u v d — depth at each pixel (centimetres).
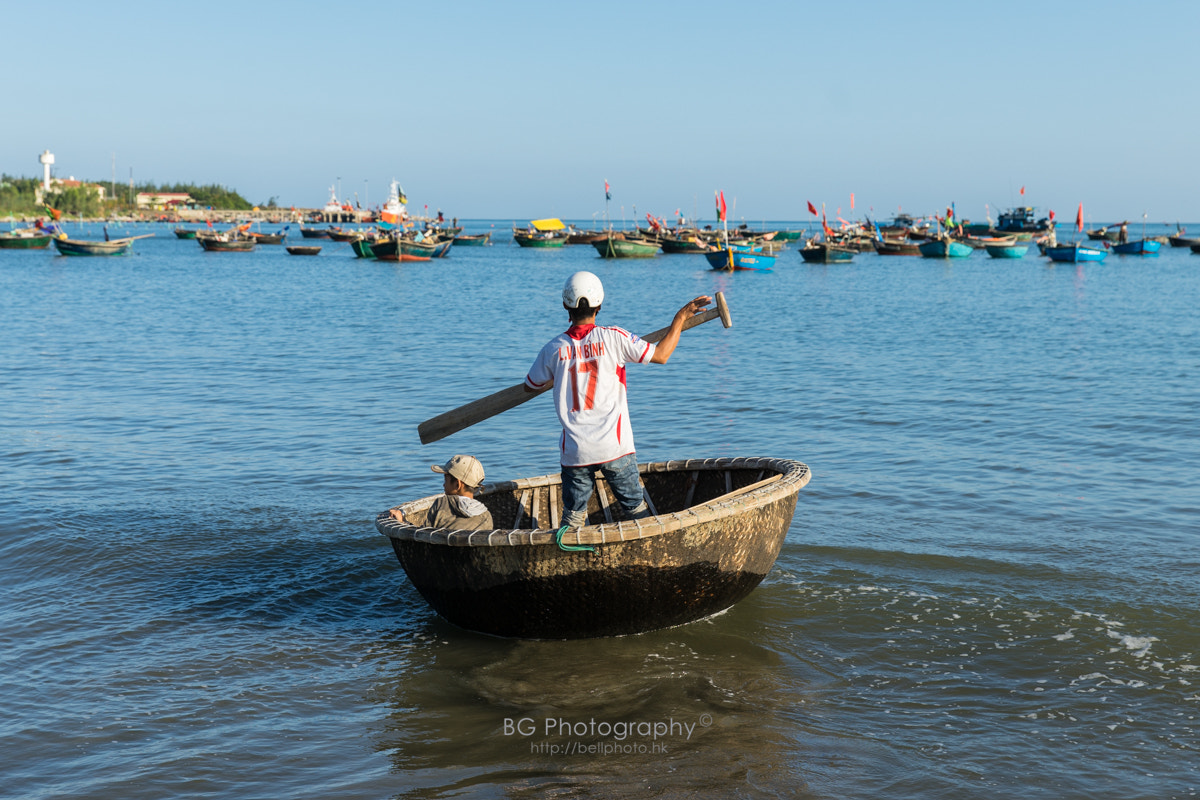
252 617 616
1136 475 948
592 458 562
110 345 2189
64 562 710
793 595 643
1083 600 623
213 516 827
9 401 1427
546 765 436
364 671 539
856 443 1123
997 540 747
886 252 8850
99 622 602
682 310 560
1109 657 540
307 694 509
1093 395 1451
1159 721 468
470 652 567
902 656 548
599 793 411
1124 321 2795
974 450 1075
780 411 1342
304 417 1306
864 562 702
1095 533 762
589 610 563
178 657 553
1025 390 1509
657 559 555
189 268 6638
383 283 5103
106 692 507
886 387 1554
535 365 580
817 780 420
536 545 541
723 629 592
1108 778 418
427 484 940
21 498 877
